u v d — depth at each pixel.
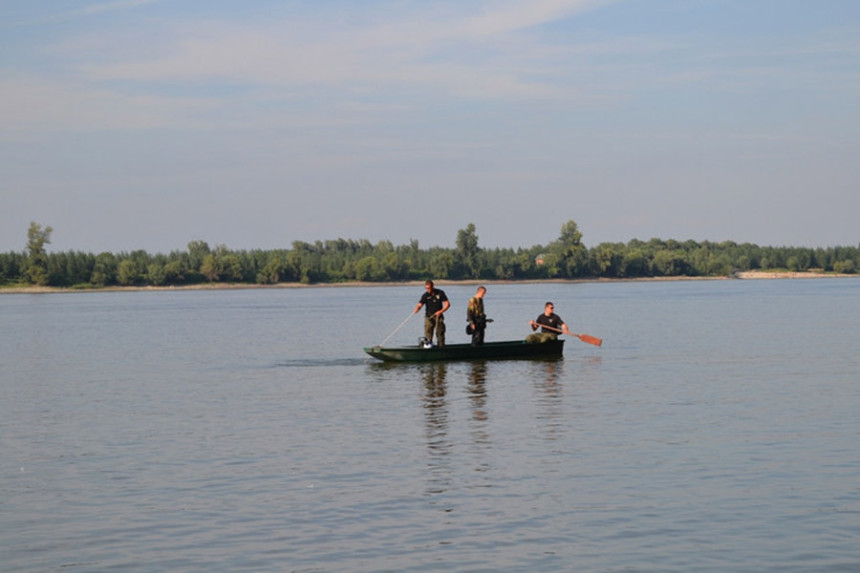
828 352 41.25
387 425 22.33
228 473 17.44
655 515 14.40
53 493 16.17
